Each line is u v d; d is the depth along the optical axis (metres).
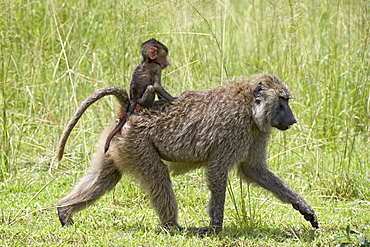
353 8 15.46
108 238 8.62
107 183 9.43
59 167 12.24
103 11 16.61
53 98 14.20
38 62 14.77
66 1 16.31
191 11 12.89
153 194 9.12
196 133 8.97
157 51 9.05
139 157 9.01
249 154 9.26
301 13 14.57
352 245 8.19
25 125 13.55
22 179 11.53
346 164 12.44
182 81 13.61
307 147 12.67
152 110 9.08
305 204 9.16
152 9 12.97
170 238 8.62
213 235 8.82
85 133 13.13
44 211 10.05
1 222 9.49
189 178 11.88
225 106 8.90
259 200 10.83
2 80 12.83
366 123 13.84
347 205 10.57
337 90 14.49
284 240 8.80
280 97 8.99
